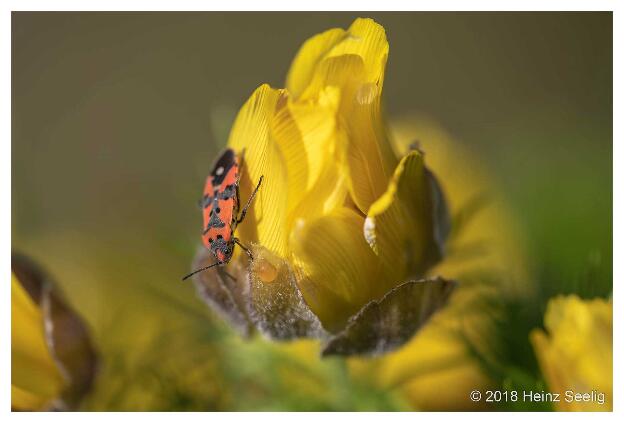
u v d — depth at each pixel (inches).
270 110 8.7
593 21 15.2
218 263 8.9
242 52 16.7
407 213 8.8
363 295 8.8
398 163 8.9
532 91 15.6
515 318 9.9
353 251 8.7
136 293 10.6
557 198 11.2
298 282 8.7
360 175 8.7
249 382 10.1
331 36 8.7
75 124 16.0
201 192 11.3
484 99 15.9
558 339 9.3
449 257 10.0
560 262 10.6
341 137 8.7
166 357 10.2
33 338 9.6
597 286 9.9
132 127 16.1
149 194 13.3
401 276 8.8
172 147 16.0
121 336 10.3
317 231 8.7
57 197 14.8
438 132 11.0
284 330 8.8
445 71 16.3
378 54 8.7
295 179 8.7
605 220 11.0
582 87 15.1
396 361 10.0
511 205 11.0
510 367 9.7
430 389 9.9
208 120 16.4
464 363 9.9
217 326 10.1
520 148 12.4
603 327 9.3
